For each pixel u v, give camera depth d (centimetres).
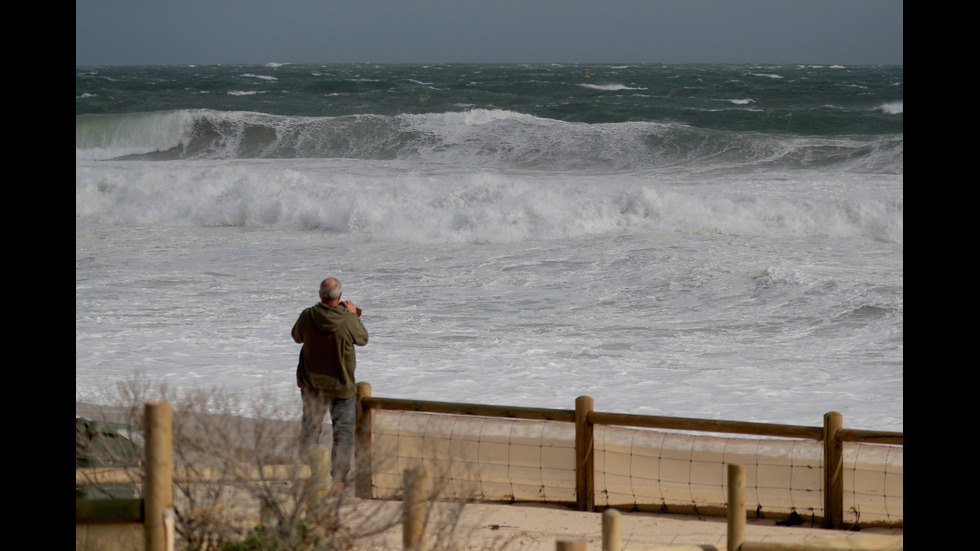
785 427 2295
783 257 6531
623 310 5212
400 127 14325
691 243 7100
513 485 2469
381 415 2555
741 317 4988
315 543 1617
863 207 7712
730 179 10306
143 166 11838
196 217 8994
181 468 1647
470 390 3688
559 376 3912
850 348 4344
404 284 5966
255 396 3131
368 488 2283
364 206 8412
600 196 8306
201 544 1598
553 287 5816
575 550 1245
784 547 1596
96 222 9056
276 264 6731
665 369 4031
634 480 2408
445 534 1827
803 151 12369
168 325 4891
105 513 1438
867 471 2225
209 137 14775
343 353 2525
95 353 4241
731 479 1627
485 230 7675
